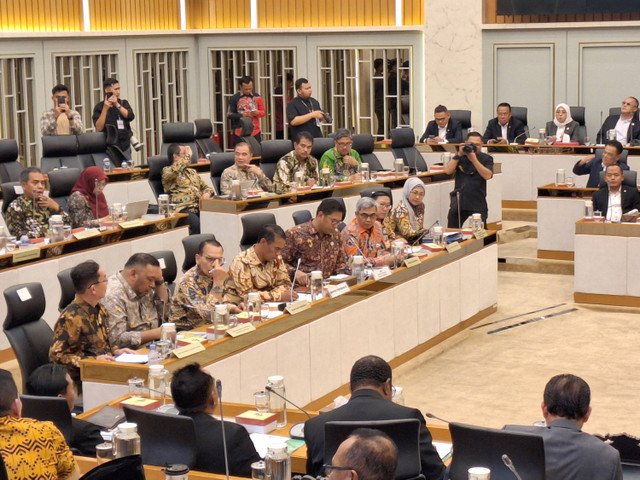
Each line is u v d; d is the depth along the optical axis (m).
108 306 7.14
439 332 9.98
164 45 17.88
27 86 15.29
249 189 11.48
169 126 14.82
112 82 14.59
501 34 16.67
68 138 13.18
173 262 8.20
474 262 10.65
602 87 16.31
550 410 4.64
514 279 12.81
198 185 12.36
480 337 10.20
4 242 8.98
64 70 16.02
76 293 6.75
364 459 3.08
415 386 8.67
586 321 10.75
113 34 16.56
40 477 4.16
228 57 18.64
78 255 9.59
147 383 6.11
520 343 9.95
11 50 14.82
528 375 8.91
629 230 11.16
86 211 10.79
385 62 17.55
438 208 13.92
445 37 16.98
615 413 7.88
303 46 17.95
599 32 16.16
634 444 5.06
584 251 11.41
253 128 15.77
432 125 16.02
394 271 9.15
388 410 4.72
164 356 6.37
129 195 13.29
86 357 6.65
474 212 12.84
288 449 5.09
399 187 13.15
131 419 4.84
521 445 4.38
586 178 14.77
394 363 9.16
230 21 18.53
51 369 5.50
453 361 9.38
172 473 4.09
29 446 4.18
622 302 11.31
